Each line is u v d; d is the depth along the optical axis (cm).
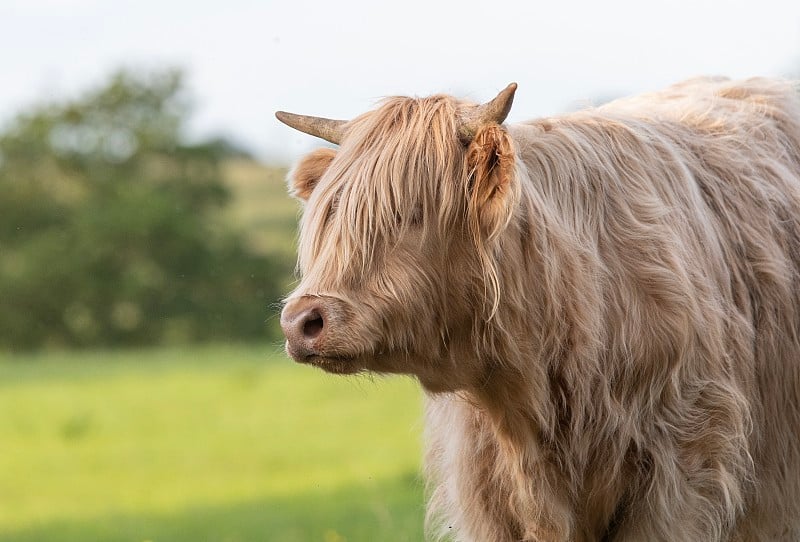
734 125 970
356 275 756
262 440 3244
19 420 3762
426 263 766
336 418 3594
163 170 8662
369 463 2756
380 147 775
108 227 7475
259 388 4359
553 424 812
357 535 1549
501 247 766
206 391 4303
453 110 778
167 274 7369
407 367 783
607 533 848
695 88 1060
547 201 797
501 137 730
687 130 945
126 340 7338
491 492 866
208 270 7525
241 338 7319
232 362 5488
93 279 7381
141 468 2936
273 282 7481
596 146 844
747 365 864
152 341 7319
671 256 817
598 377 806
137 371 5088
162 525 2053
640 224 823
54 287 7288
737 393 839
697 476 828
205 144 8844
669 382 815
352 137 793
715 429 830
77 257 7406
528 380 796
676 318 809
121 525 2127
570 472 823
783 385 905
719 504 838
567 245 792
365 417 3591
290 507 2097
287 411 3791
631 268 817
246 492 2494
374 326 752
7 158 8581
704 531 839
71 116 8775
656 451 819
